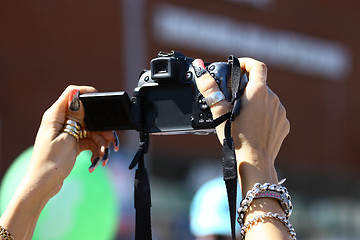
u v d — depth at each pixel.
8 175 7.52
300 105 42.56
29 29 32.66
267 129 3.91
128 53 35.12
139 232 4.29
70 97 4.27
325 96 43.69
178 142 36.81
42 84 32.75
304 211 42.12
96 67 34.12
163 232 32.97
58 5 33.47
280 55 41.72
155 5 36.53
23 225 3.97
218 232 10.82
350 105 44.56
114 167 18.17
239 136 3.91
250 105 3.93
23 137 32.06
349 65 44.56
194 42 38.19
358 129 44.56
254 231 3.72
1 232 3.92
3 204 7.32
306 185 42.69
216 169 37.88
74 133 4.26
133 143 29.92
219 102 4.03
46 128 4.25
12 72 32.22
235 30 39.97
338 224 43.25
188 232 11.65
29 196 4.03
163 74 4.32
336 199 43.69
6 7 32.22
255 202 3.78
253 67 4.06
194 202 11.43
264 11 41.19
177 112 4.36
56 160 4.15
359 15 45.22
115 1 35.06
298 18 42.62
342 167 44.03
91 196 7.16
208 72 4.12
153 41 36.31
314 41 43.25
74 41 33.66
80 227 7.10
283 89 41.91
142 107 4.44
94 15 34.38
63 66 33.25
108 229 7.49
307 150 42.72
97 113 4.36
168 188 35.75
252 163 3.85
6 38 32.16
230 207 3.76
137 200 4.34
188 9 38.03
